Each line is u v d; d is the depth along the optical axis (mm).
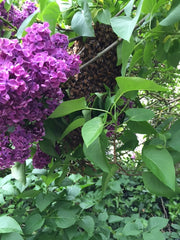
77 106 697
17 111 642
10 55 618
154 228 1115
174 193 676
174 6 690
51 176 1028
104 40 910
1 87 575
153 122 1511
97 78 896
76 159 970
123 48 702
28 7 985
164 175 595
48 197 1043
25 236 977
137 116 694
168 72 1689
